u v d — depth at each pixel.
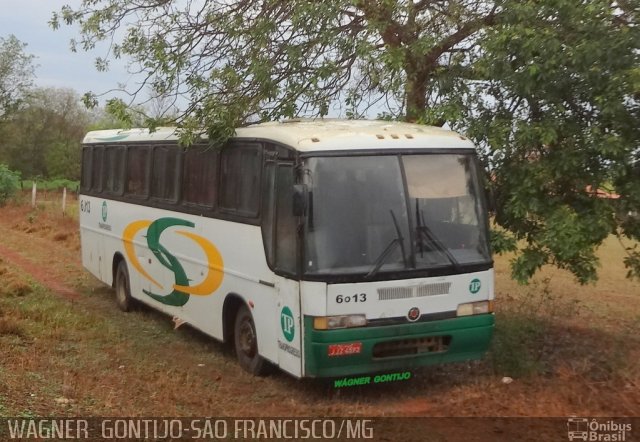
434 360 7.26
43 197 39.09
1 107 44.59
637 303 12.77
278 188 7.52
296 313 7.03
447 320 7.21
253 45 9.27
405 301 7.03
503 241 8.36
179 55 9.32
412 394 7.63
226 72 8.98
